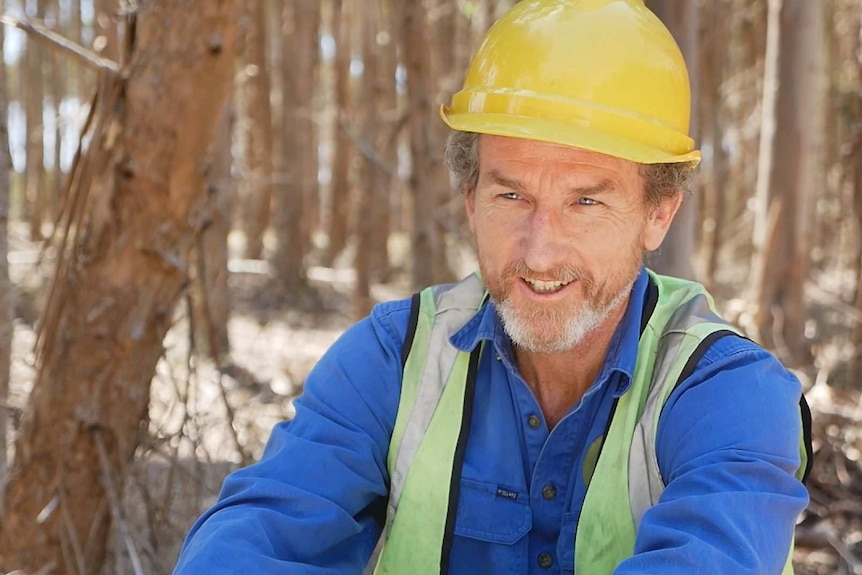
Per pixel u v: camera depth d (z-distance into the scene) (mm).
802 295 7164
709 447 1389
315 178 14492
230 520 1470
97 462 2822
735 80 13188
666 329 1554
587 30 1498
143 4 2652
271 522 1473
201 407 4707
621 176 1484
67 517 2748
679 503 1325
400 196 14570
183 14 2625
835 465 4391
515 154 1471
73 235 2797
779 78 7137
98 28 4750
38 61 12992
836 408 5246
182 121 2664
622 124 1476
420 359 1600
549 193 1469
